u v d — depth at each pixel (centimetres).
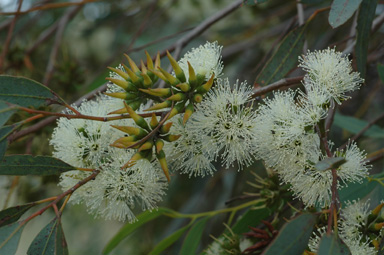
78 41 99
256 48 86
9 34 67
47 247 48
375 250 48
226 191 73
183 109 48
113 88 50
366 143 72
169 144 49
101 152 49
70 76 71
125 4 94
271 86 51
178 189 82
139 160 48
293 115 49
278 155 49
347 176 49
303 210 51
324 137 49
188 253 59
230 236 55
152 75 48
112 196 50
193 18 94
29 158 48
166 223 84
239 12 89
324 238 45
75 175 49
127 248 84
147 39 96
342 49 71
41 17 92
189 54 50
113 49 95
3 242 47
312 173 49
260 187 55
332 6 50
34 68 75
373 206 52
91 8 97
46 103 49
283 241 45
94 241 95
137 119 47
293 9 83
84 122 50
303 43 57
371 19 54
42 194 68
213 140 49
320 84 50
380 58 69
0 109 47
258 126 49
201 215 58
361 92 75
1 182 68
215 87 50
